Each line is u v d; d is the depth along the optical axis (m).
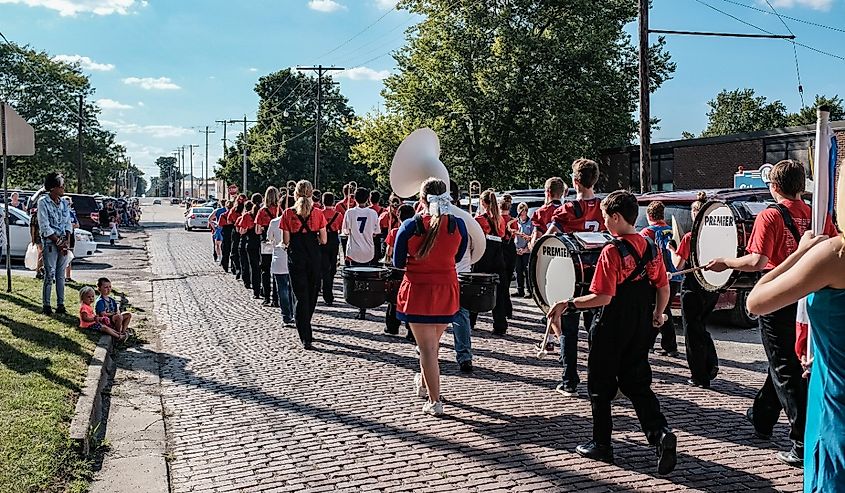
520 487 5.04
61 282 10.75
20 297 12.10
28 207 20.78
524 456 5.62
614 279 5.09
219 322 11.76
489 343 9.98
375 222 12.26
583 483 5.09
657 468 5.34
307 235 9.57
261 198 14.76
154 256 25.33
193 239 36.53
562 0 37.78
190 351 9.52
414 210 10.29
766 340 5.39
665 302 5.30
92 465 5.50
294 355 9.26
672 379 8.02
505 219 11.86
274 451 5.80
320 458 5.62
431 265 6.51
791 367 5.26
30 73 61.69
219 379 8.06
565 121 37.06
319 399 7.23
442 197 6.53
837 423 2.59
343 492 4.98
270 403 7.11
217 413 6.82
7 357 7.95
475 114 38.84
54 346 8.59
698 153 37.91
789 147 33.91
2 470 4.95
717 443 5.88
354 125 43.66
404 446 5.87
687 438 6.00
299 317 9.61
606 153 43.09
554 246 6.24
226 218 19.69
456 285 6.62
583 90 37.16
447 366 8.66
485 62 38.59
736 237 6.22
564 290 6.13
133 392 7.55
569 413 6.71
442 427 6.33
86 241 21.72
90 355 8.36
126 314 10.03
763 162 35.00
